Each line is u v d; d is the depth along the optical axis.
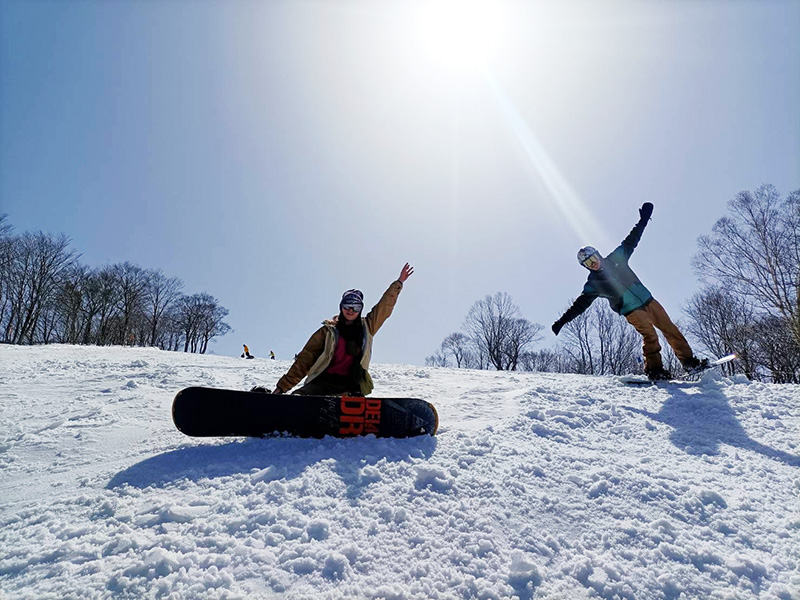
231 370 7.63
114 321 51.59
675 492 2.40
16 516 2.19
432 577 1.74
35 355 10.82
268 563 1.78
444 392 5.59
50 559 1.81
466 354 49.28
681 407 4.12
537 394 4.61
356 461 2.70
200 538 1.93
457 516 2.12
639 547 1.96
